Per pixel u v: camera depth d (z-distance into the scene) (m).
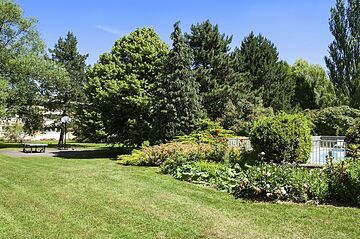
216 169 9.86
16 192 8.20
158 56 20.55
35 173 11.32
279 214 6.20
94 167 13.30
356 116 26.61
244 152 12.00
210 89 25.23
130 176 10.62
